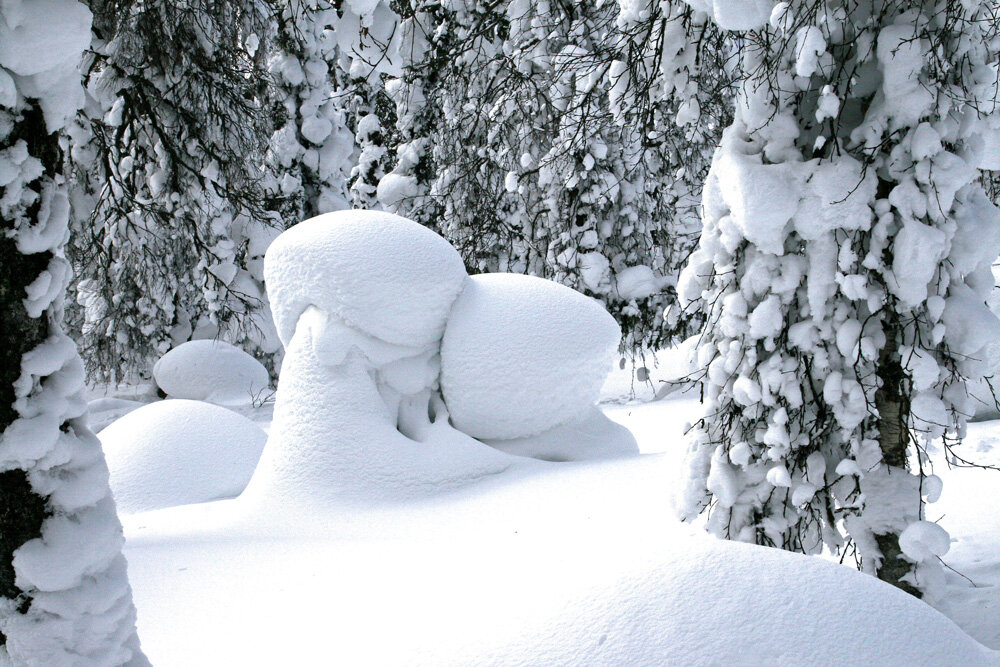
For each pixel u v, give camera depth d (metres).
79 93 2.49
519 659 2.45
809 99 4.65
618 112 7.18
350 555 5.06
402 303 6.55
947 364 4.50
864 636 2.44
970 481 6.80
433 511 6.09
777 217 4.42
